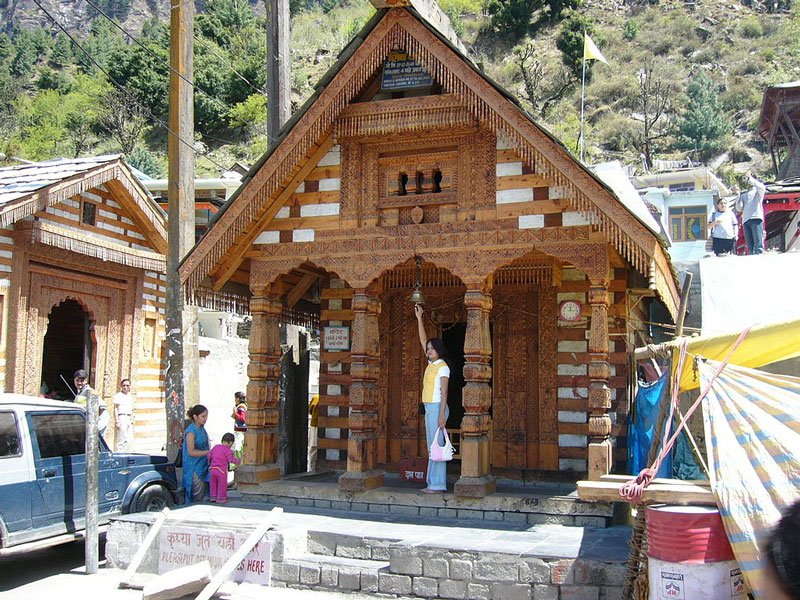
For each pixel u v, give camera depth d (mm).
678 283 11672
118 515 9570
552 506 8719
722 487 5754
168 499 10406
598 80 74750
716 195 32531
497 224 9328
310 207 10281
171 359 12297
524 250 9172
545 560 7051
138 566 8359
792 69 73438
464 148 9633
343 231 10055
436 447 9336
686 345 7621
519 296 11289
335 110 9664
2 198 12805
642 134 65438
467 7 91062
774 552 2373
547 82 75375
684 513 5621
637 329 11703
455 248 9477
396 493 9406
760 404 6449
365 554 8047
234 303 11367
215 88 71562
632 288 10250
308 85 70062
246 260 10828
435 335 11789
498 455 11102
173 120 12750
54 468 8703
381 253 9844
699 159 63219
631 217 8414
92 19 139000
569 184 8672
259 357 10492
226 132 69500
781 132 37031
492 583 7188
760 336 7242
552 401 10867
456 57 9086
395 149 9977
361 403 9773
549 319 11016
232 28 82938
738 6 87938
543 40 82250
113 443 15477
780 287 13336
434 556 7418
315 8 97625
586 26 81125
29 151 65688
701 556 5559
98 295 15484
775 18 84625
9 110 79625
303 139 9797
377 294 10203
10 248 13188
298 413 13148
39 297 13906
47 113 75125
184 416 12250
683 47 80188
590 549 7289
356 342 9922
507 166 9398
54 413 8977
